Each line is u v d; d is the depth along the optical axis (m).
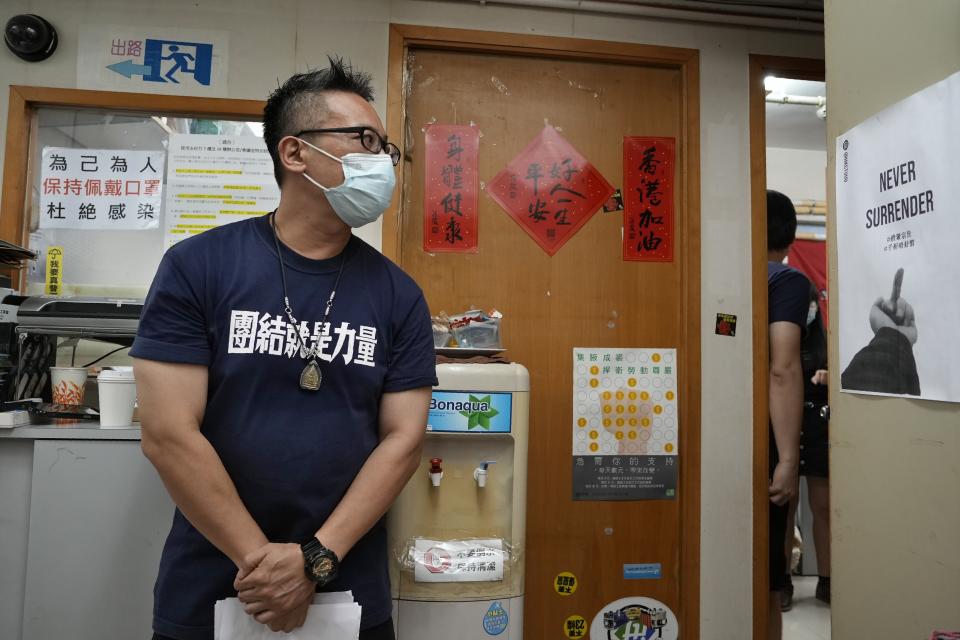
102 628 1.33
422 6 1.90
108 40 1.81
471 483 1.53
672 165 2.03
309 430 0.99
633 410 1.96
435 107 1.95
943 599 0.94
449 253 1.93
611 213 2.00
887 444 1.06
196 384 0.96
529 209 1.97
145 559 1.34
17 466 1.35
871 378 1.10
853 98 1.16
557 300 1.96
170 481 0.91
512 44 1.93
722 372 1.97
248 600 0.91
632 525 1.95
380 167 1.06
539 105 1.99
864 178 1.12
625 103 2.03
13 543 1.34
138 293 1.80
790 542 2.29
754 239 2.01
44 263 1.78
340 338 1.02
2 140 1.75
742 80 2.04
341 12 1.88
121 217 1.81
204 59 1.83
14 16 1.75
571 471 1.93
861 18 1.14
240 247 1.04
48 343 1.64
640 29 2.00
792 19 2.01
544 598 1.90
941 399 0.95
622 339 1.98
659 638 1.93
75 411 1.49
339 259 1.08
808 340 2.33
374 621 1.04
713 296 1.98
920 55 1.01
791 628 2.53
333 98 1.06
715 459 1.95
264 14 1.86
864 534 1.11
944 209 0.94
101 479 1.34
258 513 0.98
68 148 1.82
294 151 1.05
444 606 1.46
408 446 1.05
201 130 1.84
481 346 1.71
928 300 0.97
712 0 1.95
